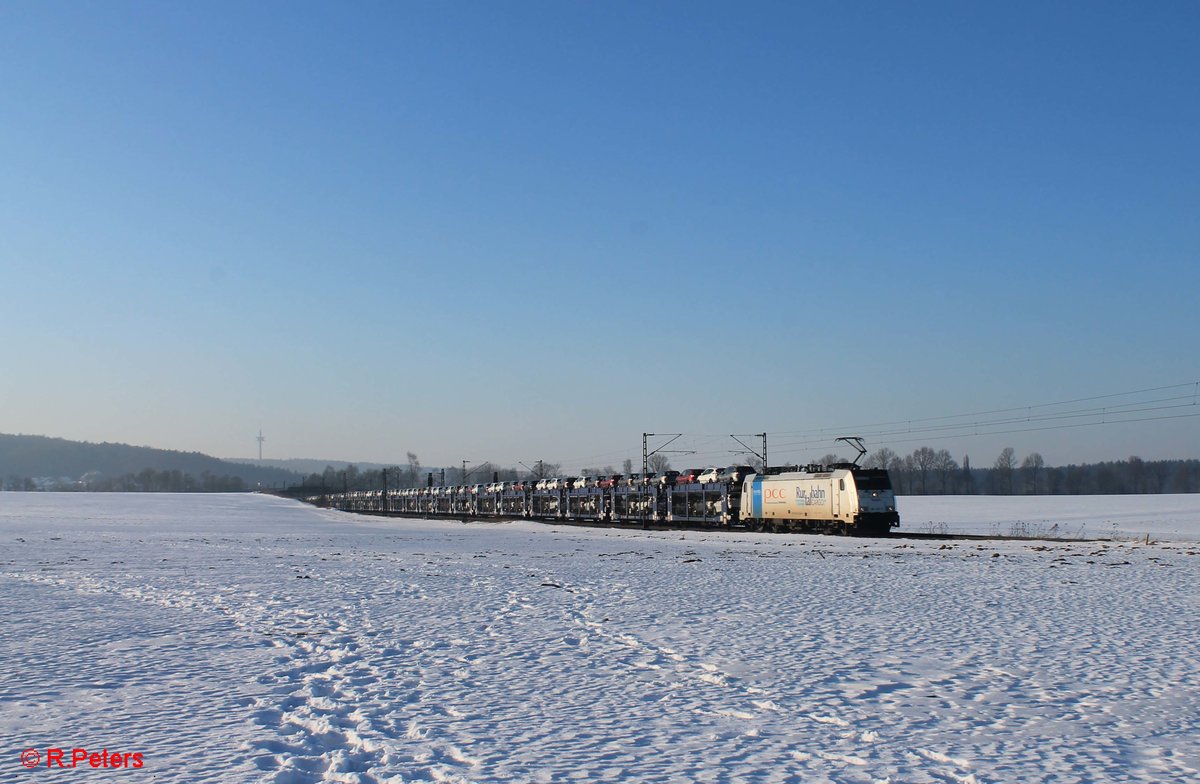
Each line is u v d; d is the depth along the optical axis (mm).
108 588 27531
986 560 36406
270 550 48344
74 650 16234
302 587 27688
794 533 58375
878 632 18188
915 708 11891
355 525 90938
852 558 37969
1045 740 10375
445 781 8766
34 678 13703
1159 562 34594
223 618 20625
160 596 25297
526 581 29266
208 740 10180
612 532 66500
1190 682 13445
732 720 11258
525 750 9859
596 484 83500
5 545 51594
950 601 23156
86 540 58188
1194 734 10648
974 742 10281
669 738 10406
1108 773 9148
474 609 22156
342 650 16250
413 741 10234
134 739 10219
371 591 26453
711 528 66438
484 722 11117
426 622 19875
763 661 15156
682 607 22219
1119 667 14578
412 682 13516
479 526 87188
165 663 14992
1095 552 40156
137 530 74625
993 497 142375
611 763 9398
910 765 9383
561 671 14352
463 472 130750
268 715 11414
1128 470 190875
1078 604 22391
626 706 11984
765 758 9602
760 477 61656
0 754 9617
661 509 72938
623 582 28656
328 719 11250
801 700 12344
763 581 28641
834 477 54094
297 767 9195
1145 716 11484
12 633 18188
